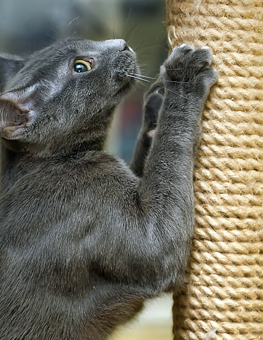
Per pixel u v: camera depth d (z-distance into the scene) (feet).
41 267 2.69
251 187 2.65
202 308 2.68
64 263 2.68
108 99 2.91
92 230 2.68
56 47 2.95
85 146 2.92
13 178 2.87
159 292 2.69
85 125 2.89
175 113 2.72
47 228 2.70
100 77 2.89
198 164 2.70
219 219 2.66
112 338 2.83
